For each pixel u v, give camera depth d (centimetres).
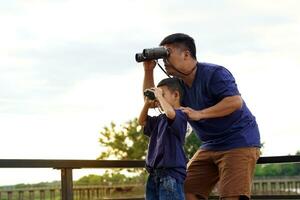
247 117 404
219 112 382
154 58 386
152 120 379
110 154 2011
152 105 378
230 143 400
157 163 363
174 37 393
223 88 388
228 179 400
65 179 406
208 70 395
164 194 359
